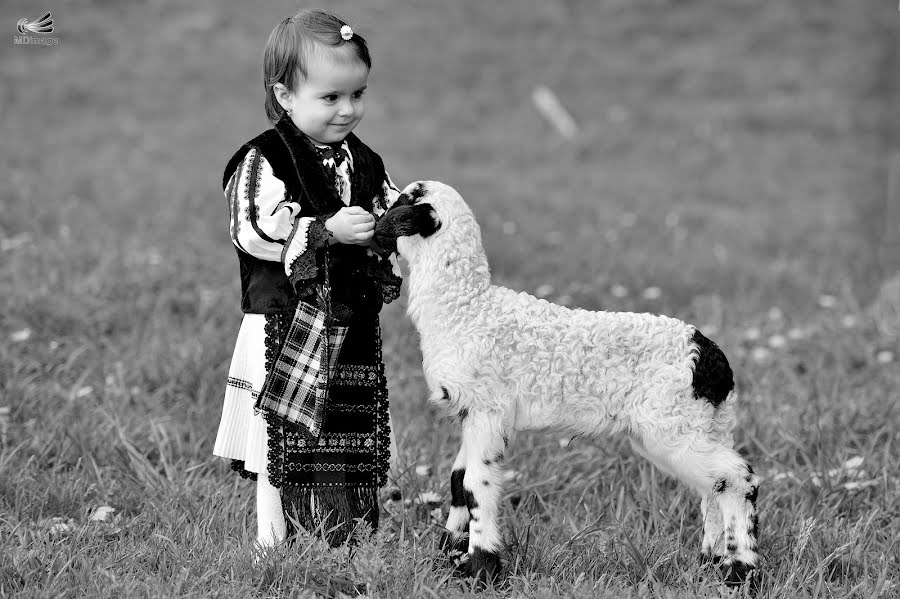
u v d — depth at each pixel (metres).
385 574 6.67
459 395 6.79
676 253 17.30
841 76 32.50
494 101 30.61
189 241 16.06
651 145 27.31
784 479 8.83
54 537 7.25
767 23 36.78
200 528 7.57
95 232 16.38
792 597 6.71
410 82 31.69
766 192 23.50
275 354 6.83
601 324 6.87
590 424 6.89
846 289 14.91
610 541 7.47
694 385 6.76
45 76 29.41
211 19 34.81
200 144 25.09
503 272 15.32
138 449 9.02
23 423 9.48
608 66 33.62
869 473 9.15
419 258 6.91
